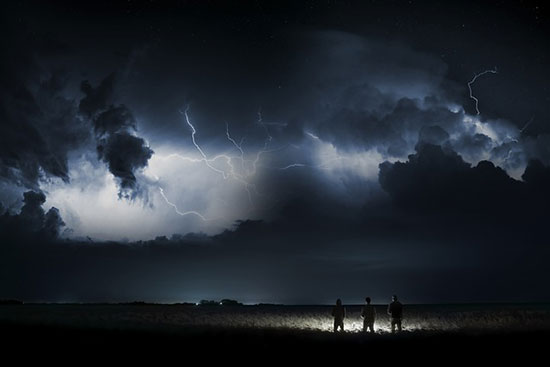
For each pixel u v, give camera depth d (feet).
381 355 38.52
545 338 48.03
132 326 60.85
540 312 115.65
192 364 34.37
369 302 68.59
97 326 58.54
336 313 68.95
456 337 49.98
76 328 54.75
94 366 33.30
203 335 49.75
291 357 37.47
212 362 35.14
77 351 38.52
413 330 65.82
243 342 45.14
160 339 45.88
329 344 44.73
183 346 41.78
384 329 78.23
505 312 118.52
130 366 33.45
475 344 43.88
